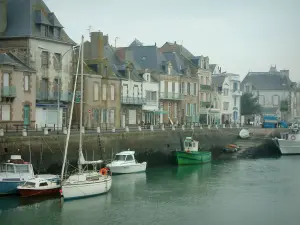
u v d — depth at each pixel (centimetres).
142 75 7969
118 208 3956
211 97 9962
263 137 8762
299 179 5400
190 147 6775
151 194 4481
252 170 6116
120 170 5494
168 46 9575
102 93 6925
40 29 6034
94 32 7019
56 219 3625
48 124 6084
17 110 5438
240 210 3991
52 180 4188
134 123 7681
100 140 5600
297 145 8188
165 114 8494
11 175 4144
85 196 4200
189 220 3688
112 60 7719
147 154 6388
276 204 4197
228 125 8644
